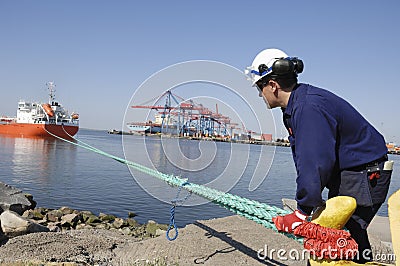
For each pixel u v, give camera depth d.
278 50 3.06
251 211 4.01
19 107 55.59
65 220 11.90
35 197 16.88
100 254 6.99
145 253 6.86
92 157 35.59
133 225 12.03
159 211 13.77
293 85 2.95
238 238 7.16
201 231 7.61
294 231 2.81
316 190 2.59
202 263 6.10
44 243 7.21
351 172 2.87
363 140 2.83
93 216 12.73
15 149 40.31
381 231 7.09
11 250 6.71
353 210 2.75
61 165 28.53
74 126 52.59
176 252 6.64
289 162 32.75
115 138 50.03
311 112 2.70
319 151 2.61
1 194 12.42
